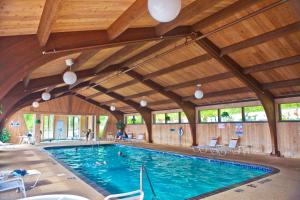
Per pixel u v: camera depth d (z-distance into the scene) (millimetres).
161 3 2375
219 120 12141
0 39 3490
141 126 17906
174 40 7121
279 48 6816
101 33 4902
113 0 3654
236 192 4711
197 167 8664
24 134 16750
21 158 9172
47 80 8430
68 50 4379
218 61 7695
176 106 14461
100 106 18969
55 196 2828
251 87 8867
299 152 8992
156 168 8742
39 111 16891
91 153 13273
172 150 11977
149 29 5832
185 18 5156
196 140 13188
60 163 7992
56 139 20734
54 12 2803
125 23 4352
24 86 7965
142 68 10312
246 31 6414
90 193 4488
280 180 5648
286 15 5535
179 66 8977
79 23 4184
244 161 8328
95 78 12422
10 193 4500
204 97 11461
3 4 2627
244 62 7969
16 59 3582
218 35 6902
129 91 14047
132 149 14391
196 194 5668
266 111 9477
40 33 3549
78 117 23203
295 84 8109
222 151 11195
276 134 9648
